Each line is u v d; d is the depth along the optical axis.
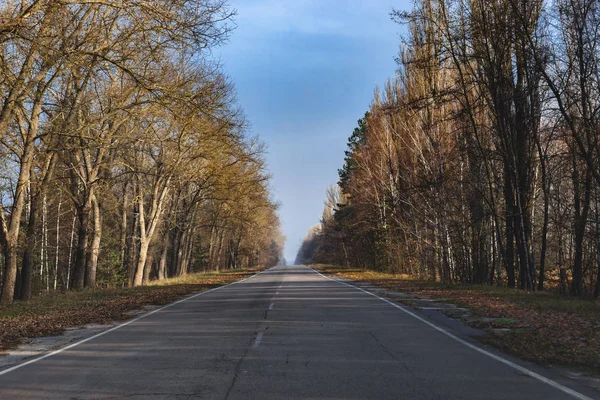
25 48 14.90
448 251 31.30
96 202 28.73
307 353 8.80
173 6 14.52
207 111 19.38
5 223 19.44
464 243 28.66
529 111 22.86
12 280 19.33
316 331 11.41
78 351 9.43
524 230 23.58
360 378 6.98
